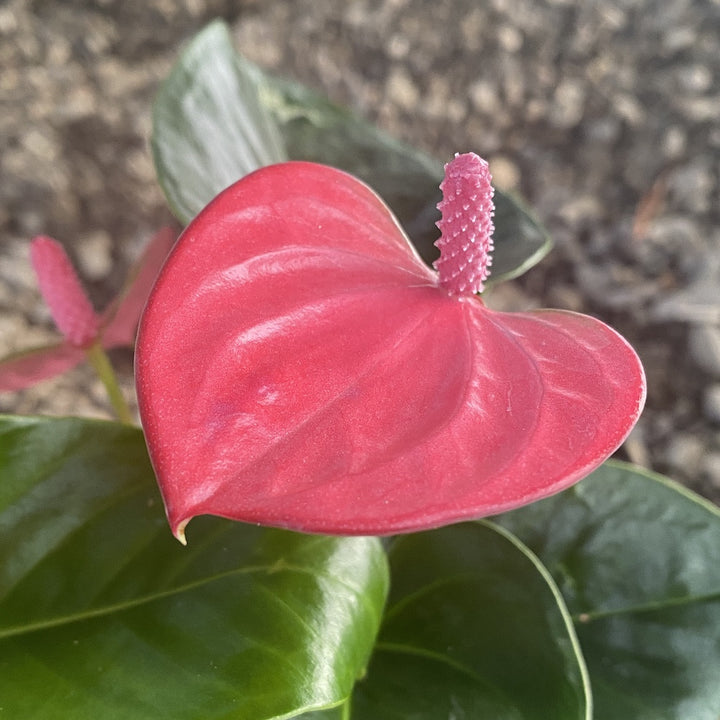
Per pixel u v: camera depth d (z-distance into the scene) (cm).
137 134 48
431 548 19
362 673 17
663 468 38
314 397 11
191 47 23
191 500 9
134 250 45
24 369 24
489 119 52
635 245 46
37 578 14
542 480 9
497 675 16
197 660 13
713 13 54
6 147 46
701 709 18
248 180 13
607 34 54
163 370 10
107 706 12
